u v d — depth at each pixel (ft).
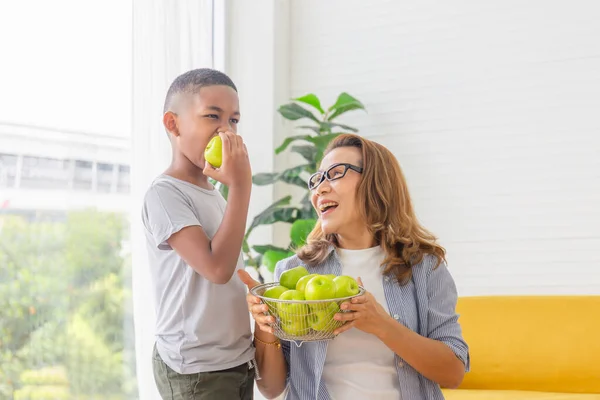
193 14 9.48
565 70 9.41
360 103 10.09
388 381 4.67
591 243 9.20
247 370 5.05
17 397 7.05
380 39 10.66
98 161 7.98
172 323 4.96
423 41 10.34
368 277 4.95
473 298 8.55
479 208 9.86
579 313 8.03
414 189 10.30
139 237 8.18
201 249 4.66
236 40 11.01
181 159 5.27
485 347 8.14
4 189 6.94
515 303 8.34
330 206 5.01
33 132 7.24
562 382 7.82
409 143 10.37
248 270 10.89
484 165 9.85
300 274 4.42
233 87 5.37
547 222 9.45
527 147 9.61
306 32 11.24
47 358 7.37
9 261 6.99
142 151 8.30
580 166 9.30
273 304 4.02
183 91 5.23
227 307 4.95
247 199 4.78
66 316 7.59
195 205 5.06
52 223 7.45
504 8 9.80
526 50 9.66
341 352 4.70
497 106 9.80
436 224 10.12
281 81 11.05
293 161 11.35
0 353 6.89
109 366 8.07
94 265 7.91
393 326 4.32
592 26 9.29
